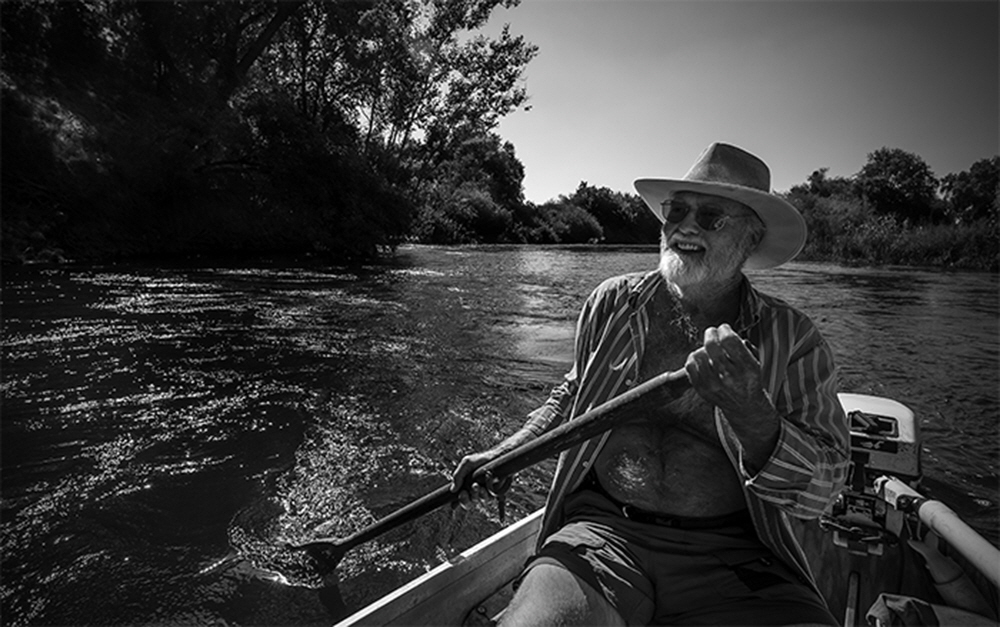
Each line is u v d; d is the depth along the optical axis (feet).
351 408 16.83
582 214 176.35
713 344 4.35
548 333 28.25
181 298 32.01
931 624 5.58
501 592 7.28
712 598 5.30
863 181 160.45
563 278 55.21
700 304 5.88
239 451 13.73
